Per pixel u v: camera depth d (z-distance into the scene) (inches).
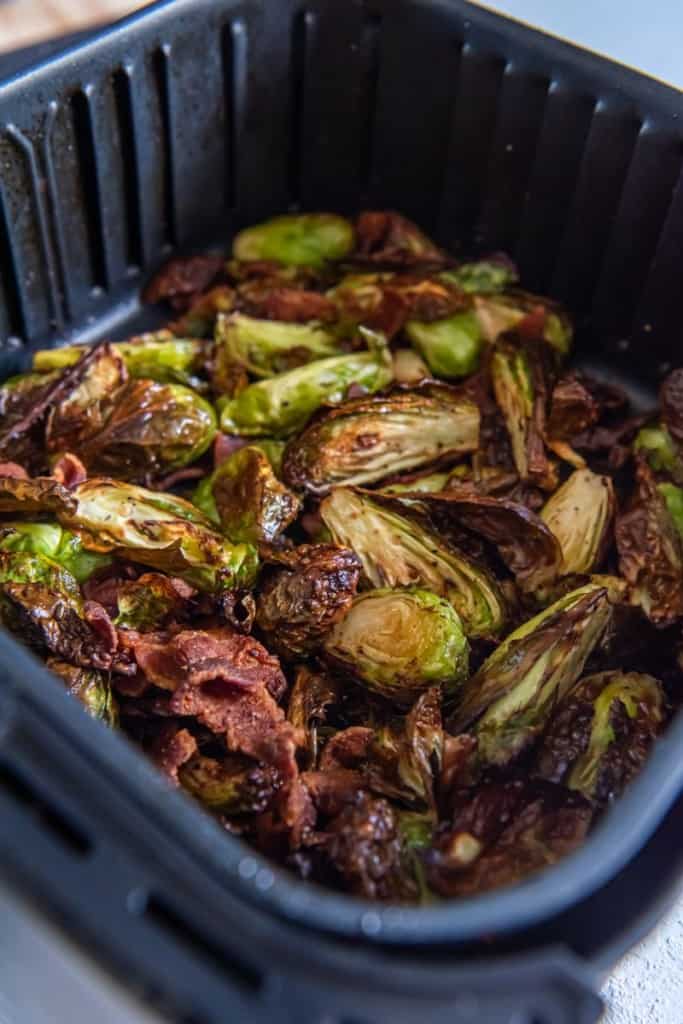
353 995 7.7
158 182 13.9
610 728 10.9
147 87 13.2
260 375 13.5
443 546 11.9
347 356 13.2
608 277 13.7
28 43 15.1
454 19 13.2
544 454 12.7
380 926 7.8
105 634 11.0
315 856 10.1
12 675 8.5
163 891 8.0
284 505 12.0
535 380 13.0
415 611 11.2
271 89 14.0
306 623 11.3
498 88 13.3
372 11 13.4
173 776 10.5
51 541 11.6
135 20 12.8
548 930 8.5
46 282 13.6
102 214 13.6
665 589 12.1
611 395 13.6
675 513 12.4
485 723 11.0
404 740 10.8
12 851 8.1
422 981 7.8
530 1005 7.8
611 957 8.6
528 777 10.8
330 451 12.3
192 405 12.7
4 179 12.6
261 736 10.6
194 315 14.1
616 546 12.5
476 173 14.0
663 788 8.6
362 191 14.8
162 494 12.1
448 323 13.5
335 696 11.4
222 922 7.9
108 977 8.0
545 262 14.1
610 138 12.9
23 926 8.2
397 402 12.6
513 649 11.2
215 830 8.1
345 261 14.4
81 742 8.3
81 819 8.1
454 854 10.0
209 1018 7.8
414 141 14.1
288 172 14.8
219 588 11.6
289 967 7.8
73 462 12.1
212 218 14.6
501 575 12.2
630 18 17.3
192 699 10.7
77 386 12.6
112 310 14.3
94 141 13.1
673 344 13.7
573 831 10.2
